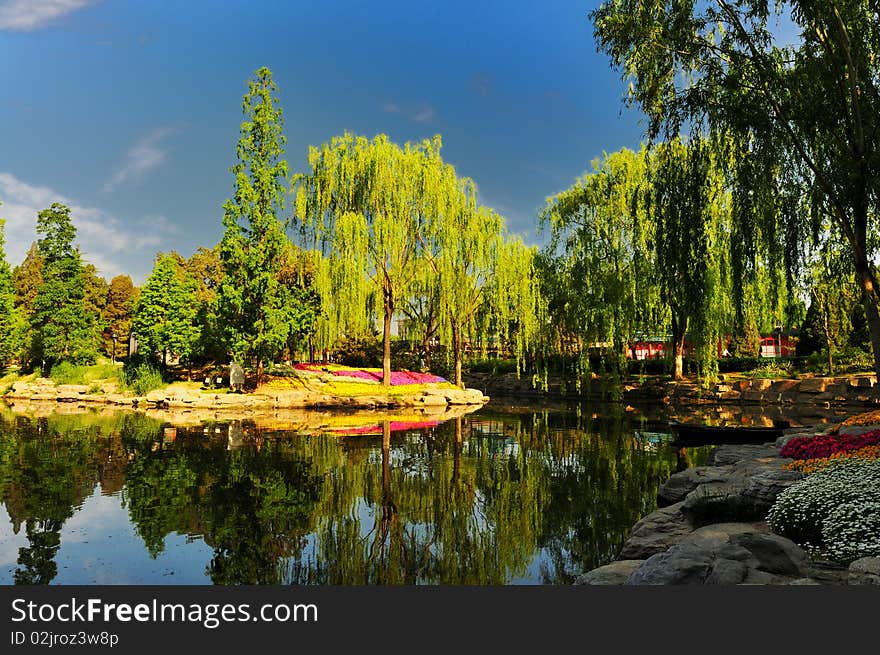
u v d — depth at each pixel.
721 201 16.84
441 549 7.90
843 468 7.26
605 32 11.50
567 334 35.59
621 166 28.89
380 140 31.69
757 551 5.22
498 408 32.06
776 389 30.20
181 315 36.72
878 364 10.08
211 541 8.11
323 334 32.28
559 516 9.59
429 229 32.19
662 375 36.62
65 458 14.44
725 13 10.58
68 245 40.69
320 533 8.59
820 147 10.62
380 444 17.61
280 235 31.98
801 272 10.85
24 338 42.97
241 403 29.42
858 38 9.75
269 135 32.31
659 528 7.33
